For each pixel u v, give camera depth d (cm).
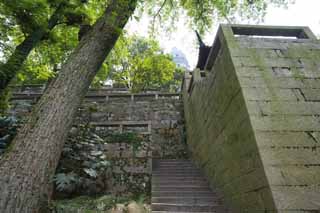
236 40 278
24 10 390
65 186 380
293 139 197
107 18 327
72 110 250
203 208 332
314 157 187
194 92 570
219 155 345
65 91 252
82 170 434
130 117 809
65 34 510
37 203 188
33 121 222
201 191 398
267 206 180
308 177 177
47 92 251
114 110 825
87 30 335
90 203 345
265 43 273
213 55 365
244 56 258
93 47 299
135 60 1287
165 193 393
